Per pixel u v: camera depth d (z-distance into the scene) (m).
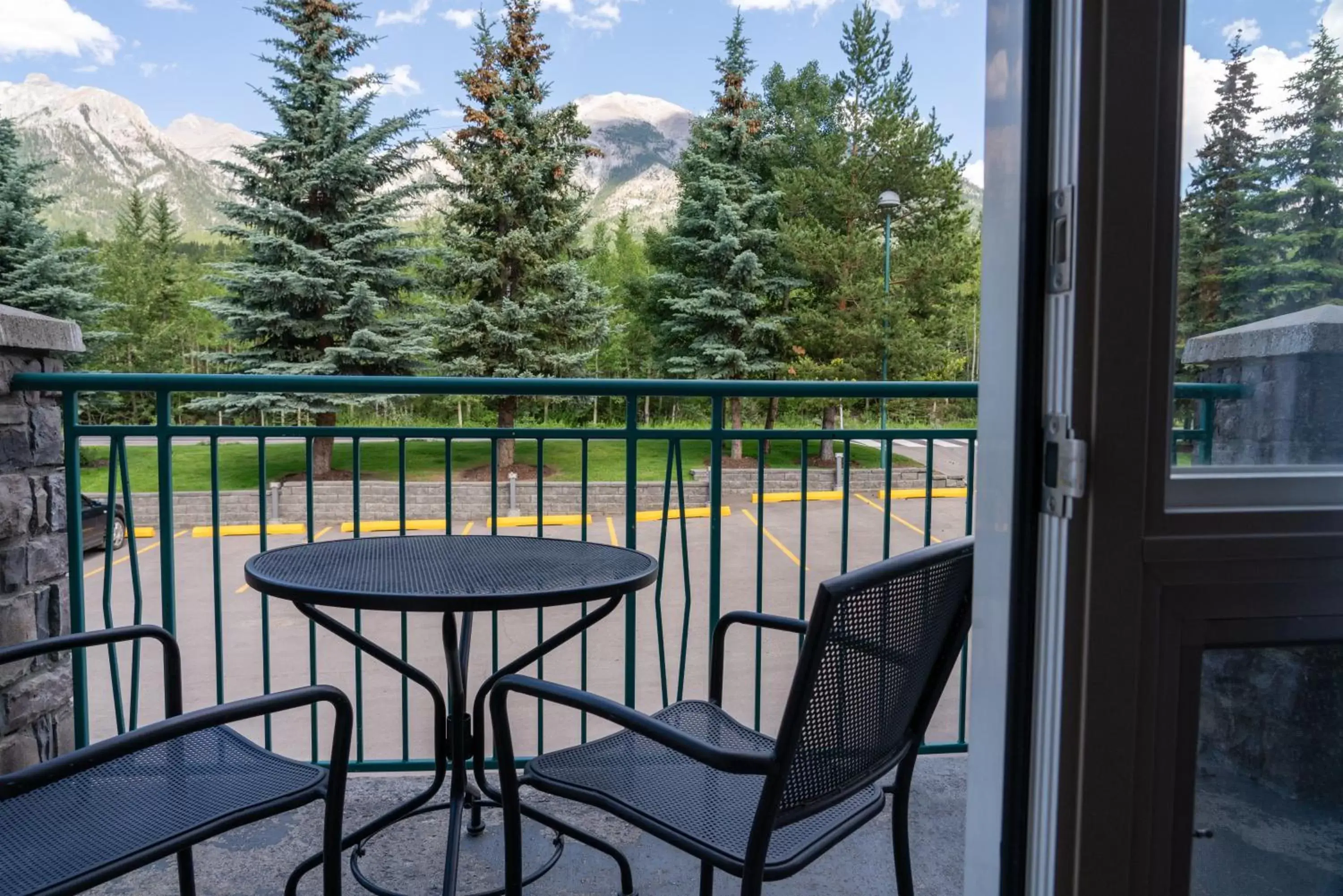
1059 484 0.85
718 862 1.24
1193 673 0.85
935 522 15.80
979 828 1.01
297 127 18.75
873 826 2.14
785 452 24.30
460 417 24.39
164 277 36.00
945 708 5.35
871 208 22.58
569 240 20.84
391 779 2.41
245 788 1.42
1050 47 0.85
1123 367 0.81
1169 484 0.84
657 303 22.61
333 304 18.92
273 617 8.57
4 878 1.17
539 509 2.32
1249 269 0.87
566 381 2.31
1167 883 0.87
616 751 1.56
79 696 2.38
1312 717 0.88
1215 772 0.87
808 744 1.18
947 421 23.14
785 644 7.14
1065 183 0.83
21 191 20.45
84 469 20.97
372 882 1.92
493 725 1.34
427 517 17.42
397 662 1.92
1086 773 0.84
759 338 22.05
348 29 19.22
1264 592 0.85
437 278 20.23
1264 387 0.88
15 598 2.28
